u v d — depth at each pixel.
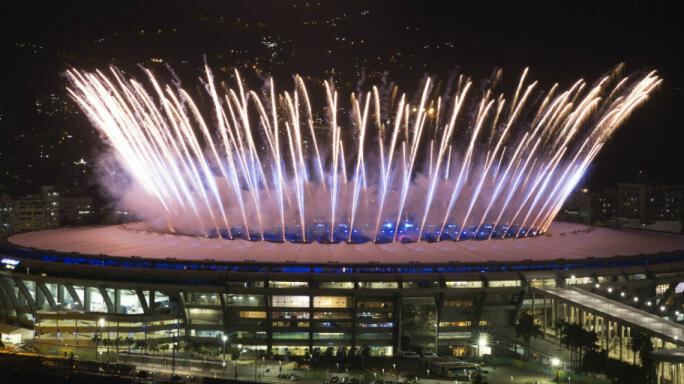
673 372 191.25
